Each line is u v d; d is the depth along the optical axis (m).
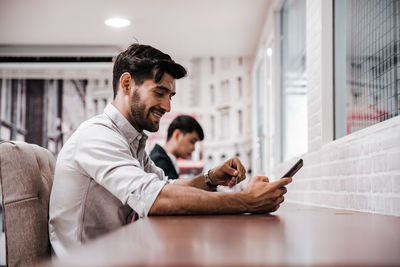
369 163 1.42
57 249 1.29
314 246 0.49
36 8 3.67
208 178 1.55
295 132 3.03
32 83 5.10
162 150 2.54
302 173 2.42
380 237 0.60
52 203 1.31
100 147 1.23
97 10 3.70
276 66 3.55
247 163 5.02
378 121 1.58
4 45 4.70
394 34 1.44
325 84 2.04
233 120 5.11
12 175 1.23
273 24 3.54
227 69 5.17
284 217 1.03
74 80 5.14
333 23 2.05
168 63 1.34
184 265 0.35
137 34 4.32
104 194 1.30
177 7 3.65
